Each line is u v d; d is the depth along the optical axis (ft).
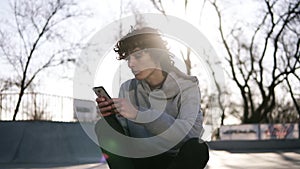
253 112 96.32
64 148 32.71
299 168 26.71
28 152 31.86
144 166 6.35
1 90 69.97
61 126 33.24
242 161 34.60
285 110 126.52
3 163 30.40
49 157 31.78
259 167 27.66
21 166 27.50
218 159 37.73
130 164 6.08
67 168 25.71
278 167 27.58
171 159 6.40
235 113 111.55
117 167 6.11
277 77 93.40
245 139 75.82
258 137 75.25
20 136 32.30
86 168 25.66
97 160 32.99
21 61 71.97
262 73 94.38
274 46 92.43
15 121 32.32
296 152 52.47
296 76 93.25
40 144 32.27
